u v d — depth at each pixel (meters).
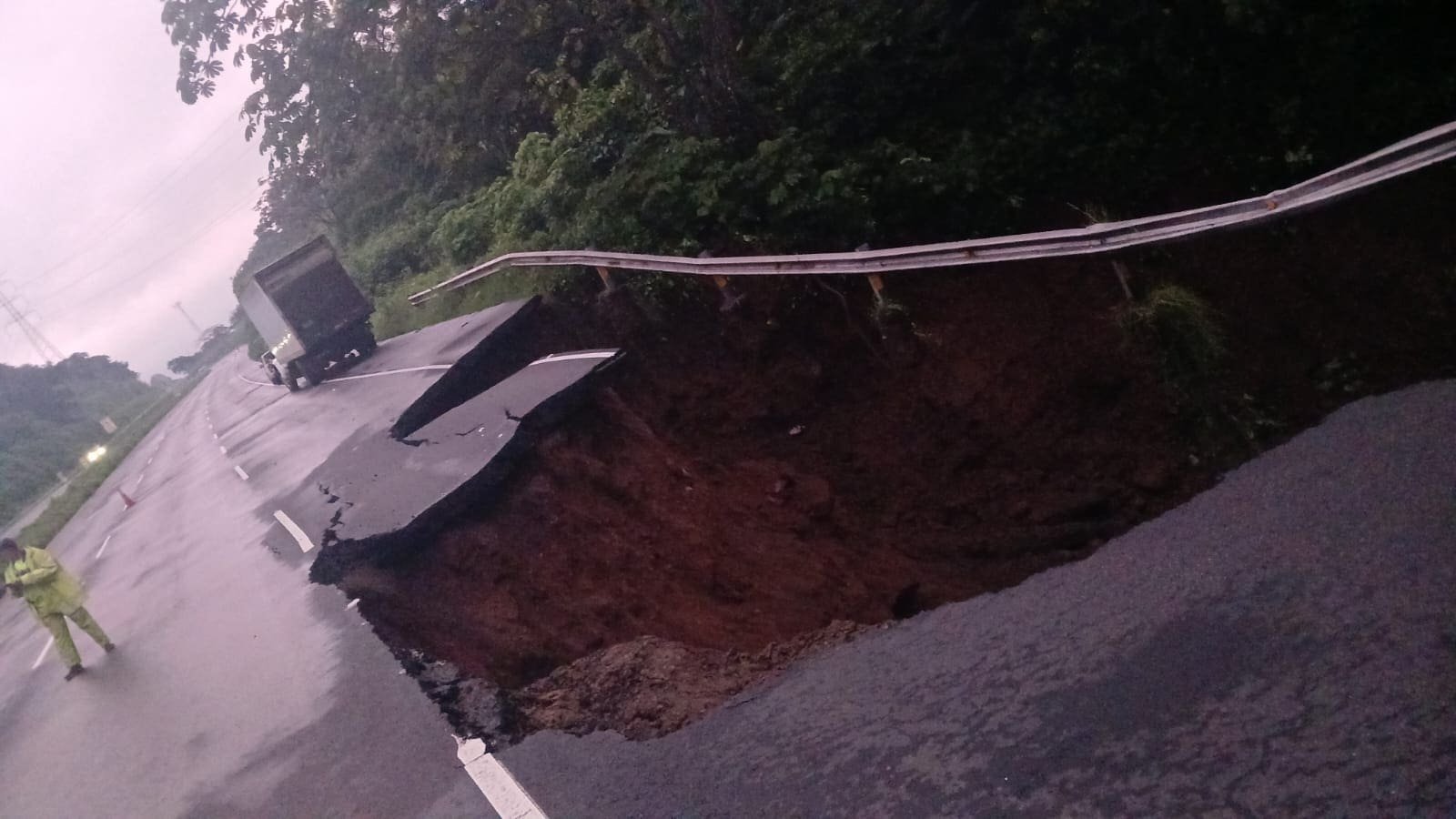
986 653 5.09
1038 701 4.41
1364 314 9.80
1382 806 3.17
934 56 13.54
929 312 11.72
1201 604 4.61
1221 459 9.34
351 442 15.90
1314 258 10.21
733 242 13.18
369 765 6.77
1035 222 12.31
